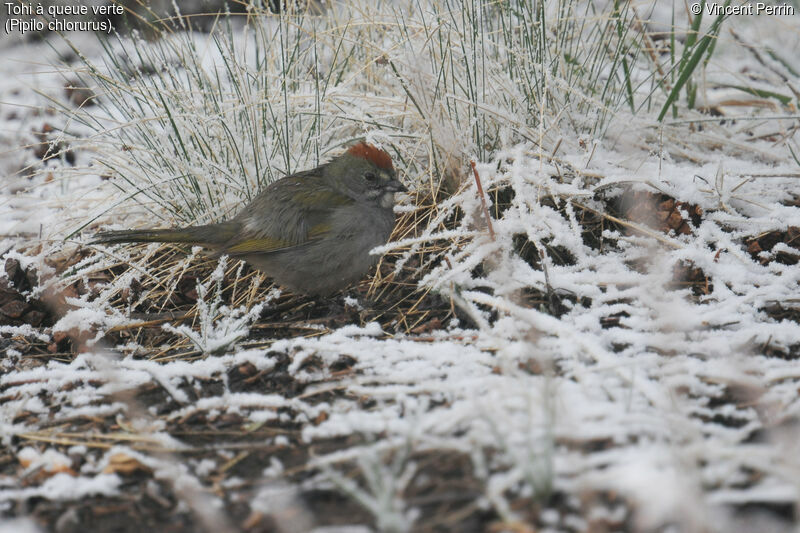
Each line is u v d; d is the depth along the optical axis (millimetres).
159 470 6445
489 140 10977
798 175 10039
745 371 7020
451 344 7949
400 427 6410
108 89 11586
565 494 5402
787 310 8422
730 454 5402
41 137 13859
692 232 9672
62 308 10031
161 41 12125
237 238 9664
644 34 12445
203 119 10758
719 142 11281
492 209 10367
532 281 9062
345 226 9648
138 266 10219
